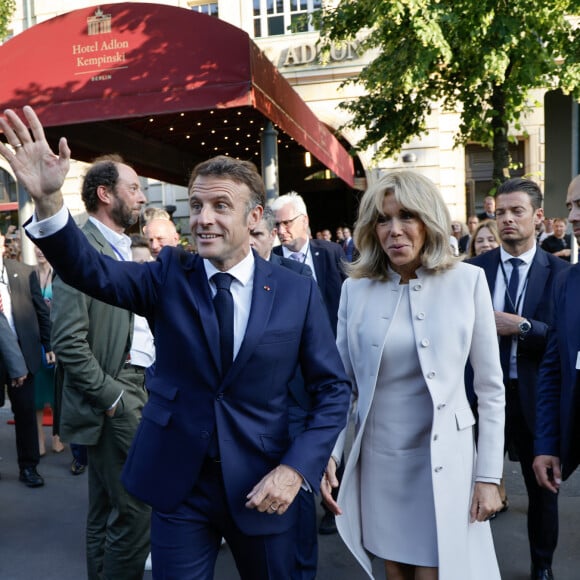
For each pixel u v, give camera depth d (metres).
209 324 1.75
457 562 1.96
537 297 3.07
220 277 1.81
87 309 2.52
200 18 5.61
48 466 4.95
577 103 3.85
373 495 2.13
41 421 5.21
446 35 7.53
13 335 4.37
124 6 5.77
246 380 1.76
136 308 1.83
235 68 5.62
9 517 3.96
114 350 2.59
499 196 3.17
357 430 2.18
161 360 1.82
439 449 1.98
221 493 1.78
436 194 2.03
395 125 9.47
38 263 5.56
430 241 2.05
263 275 1.85
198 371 1.75
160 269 1.85
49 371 5.18
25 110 1.57
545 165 3.94
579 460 2.32
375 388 2.12
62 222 1.60
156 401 1.82
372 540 2.13
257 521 1.77
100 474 2.58
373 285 2.19
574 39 7.91
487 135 9.17
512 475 4.47
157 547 1.81
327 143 10.70
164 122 8.84
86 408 2.51
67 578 3.17
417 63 7.35
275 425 1.82
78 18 5.84
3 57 6.02
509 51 7.66
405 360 2.06
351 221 16.69
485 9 7.12
